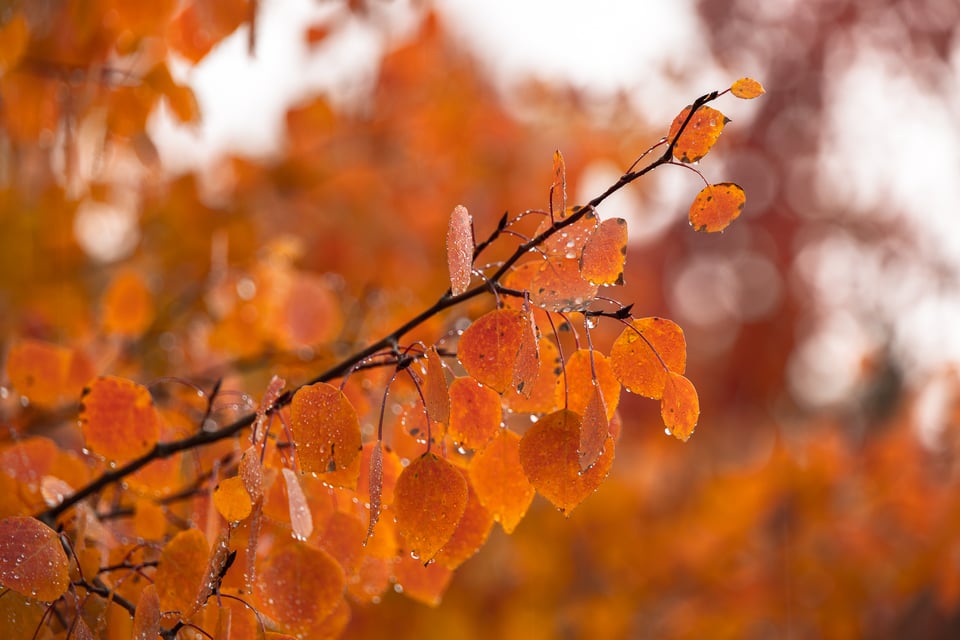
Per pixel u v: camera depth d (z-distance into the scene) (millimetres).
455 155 3270
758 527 3357
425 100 3141
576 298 996
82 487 1347
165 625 1073
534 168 3438
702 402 6887
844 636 3180
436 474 982
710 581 3338
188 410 1806
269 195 2875
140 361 2180
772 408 6891
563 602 3262
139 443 1226
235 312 2000
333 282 2545
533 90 3580
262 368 1964
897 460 3219
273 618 1067
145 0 1502
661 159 996
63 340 2221
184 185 2500
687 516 3613
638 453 5141
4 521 1020
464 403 1023
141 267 2613
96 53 1593
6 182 2057
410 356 1031
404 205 3188
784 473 3293
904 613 3557
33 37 1586
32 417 1898
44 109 1682
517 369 945
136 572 1165
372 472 956
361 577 1211
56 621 1199
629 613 3279
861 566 3172
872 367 4930
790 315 6594
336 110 2799
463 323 1575
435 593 1221
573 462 975
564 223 1015
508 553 3156
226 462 1309
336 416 1003
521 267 1120
